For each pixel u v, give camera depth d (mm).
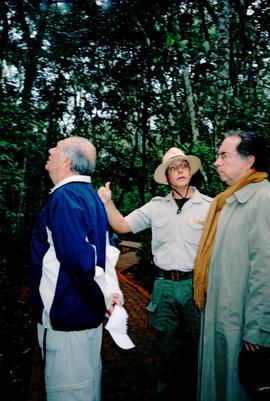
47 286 1984
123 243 16062
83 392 2012
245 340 2021
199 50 4684
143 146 9359
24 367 4012
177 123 6719
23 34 11211
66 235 1876
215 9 6434
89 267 1854
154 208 3135
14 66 11914
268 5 6301
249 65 5762
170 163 3051
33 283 2066
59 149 2191
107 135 10703
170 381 3127
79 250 1852
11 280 8453
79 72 11180
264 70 6152
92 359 2166
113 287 2209
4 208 7422
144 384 3535
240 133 2328
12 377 3750
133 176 9891
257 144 2289
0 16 9773
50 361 2023
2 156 6320
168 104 6988
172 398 3127
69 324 1963
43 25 11141
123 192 11211
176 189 3092
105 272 2176
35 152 10867
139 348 4469
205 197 3096
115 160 10664
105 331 5012
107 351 4375
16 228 11031
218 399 2229
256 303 1997
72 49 11086
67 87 11602
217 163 2391
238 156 2283
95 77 10859
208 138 5941
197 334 2934
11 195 10719
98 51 10727
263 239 2031
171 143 7379
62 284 1960
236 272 2166
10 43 11188
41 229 2041
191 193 3137
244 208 2211
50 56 11367
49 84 11750
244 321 2127
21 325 5477
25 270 9633
